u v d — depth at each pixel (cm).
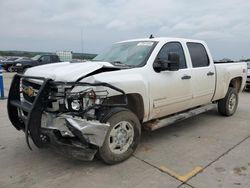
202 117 647
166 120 456
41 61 1997
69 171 350
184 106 493
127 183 319
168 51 460
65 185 315
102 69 370
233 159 388
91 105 329
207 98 555
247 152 416
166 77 434
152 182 321
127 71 382
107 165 367
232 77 626
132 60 432
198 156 399
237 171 349
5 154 407
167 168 358
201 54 536
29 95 375
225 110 639
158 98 424
